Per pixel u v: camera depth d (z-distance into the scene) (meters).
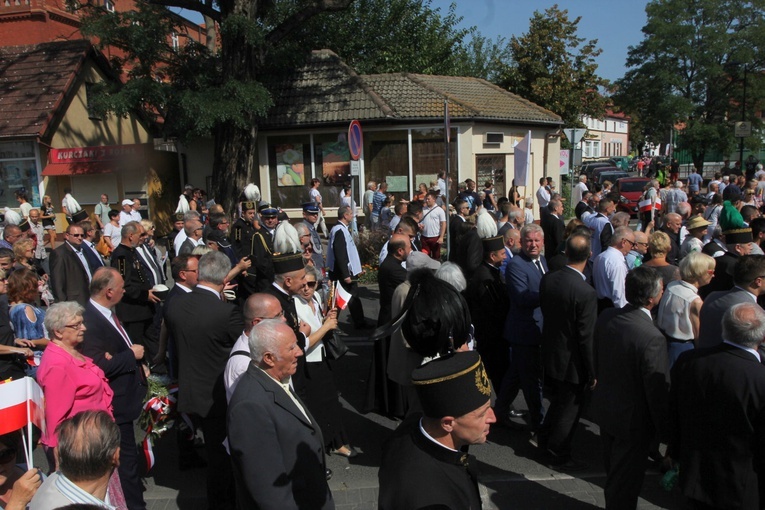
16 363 5.32
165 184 21.39
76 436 2.36
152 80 16.27
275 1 18.58
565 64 28.92
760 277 4.29
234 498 4.35
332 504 3.29
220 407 4.25
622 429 3.98
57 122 20.14
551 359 4.90
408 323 3.04
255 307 3.79
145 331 7.23
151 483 5.09
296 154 19.33
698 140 48.50
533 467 5.18
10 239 9.11
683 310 4.88
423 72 26.47
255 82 16.44
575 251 4.80
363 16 26.12
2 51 21.98
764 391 3.23
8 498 2.99
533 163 22.11
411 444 2.20
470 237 7.02
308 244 7.71
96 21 16.11
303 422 3.23
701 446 3.43
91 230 8.03
